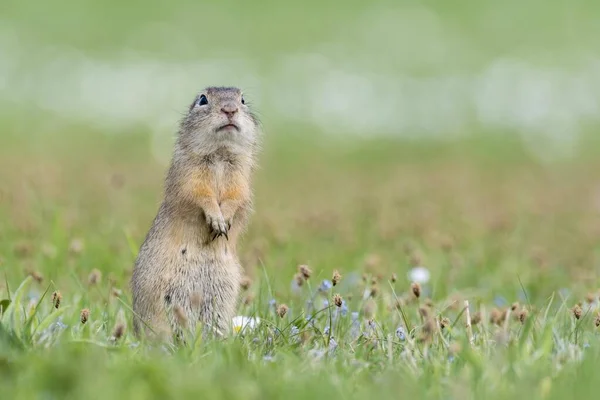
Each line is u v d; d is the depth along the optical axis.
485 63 39.06
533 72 37.47
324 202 19.84
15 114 31.20
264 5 46.81
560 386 6.53
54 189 17.67
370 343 8.00
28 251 12.05
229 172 9.48
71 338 7.50
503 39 42.44
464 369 6.96
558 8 46.50
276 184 22.88
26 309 8.66
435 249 14.01
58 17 42.06
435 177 25.02
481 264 13.32
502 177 26.06
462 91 35.66
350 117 33.19
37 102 32.44
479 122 33.03
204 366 6.97
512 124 32.88
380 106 34.16
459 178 25.09
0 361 6.49
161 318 8.80
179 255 8.92
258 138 10.36
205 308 8.94
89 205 16.64
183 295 8.88
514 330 8.59
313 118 32.91
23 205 15.86
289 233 14.95
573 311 8.66
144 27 41.88
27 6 43.09
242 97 10.04
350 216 17.19
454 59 39.47
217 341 7.65
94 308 9.30
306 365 7.08
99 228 14.64
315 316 8.91
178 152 9.52
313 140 30.94
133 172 22.89
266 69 37.28
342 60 38.91
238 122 9.41
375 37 42.31
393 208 18.47
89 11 43.28
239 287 9.25
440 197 21.14
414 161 29.09
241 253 13.30
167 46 39.41
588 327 9.20
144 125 30.94
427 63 38.84
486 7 47.22
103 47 38.88
